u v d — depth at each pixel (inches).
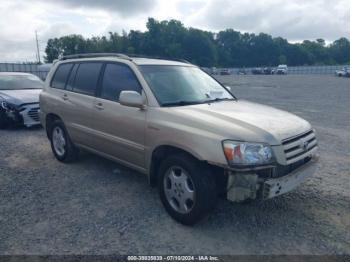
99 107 178.2
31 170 209.8
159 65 175.8
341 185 186.9
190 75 184.4
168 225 139.7
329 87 1132.5
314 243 127.5
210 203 129.7
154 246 123.9
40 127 358.6
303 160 142.6
